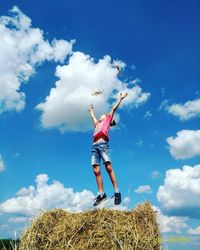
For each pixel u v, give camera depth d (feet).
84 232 9.68
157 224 10.11
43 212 10.19
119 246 9.48
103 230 9.61
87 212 9.91
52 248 9.71
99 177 11.39
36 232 10.02
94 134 11.66
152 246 9.75
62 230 9.77
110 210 9.89
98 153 11.47
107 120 11.73
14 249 10.19
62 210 10.19
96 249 9.48
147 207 10.12
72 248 9.53
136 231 9.68
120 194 11.14
